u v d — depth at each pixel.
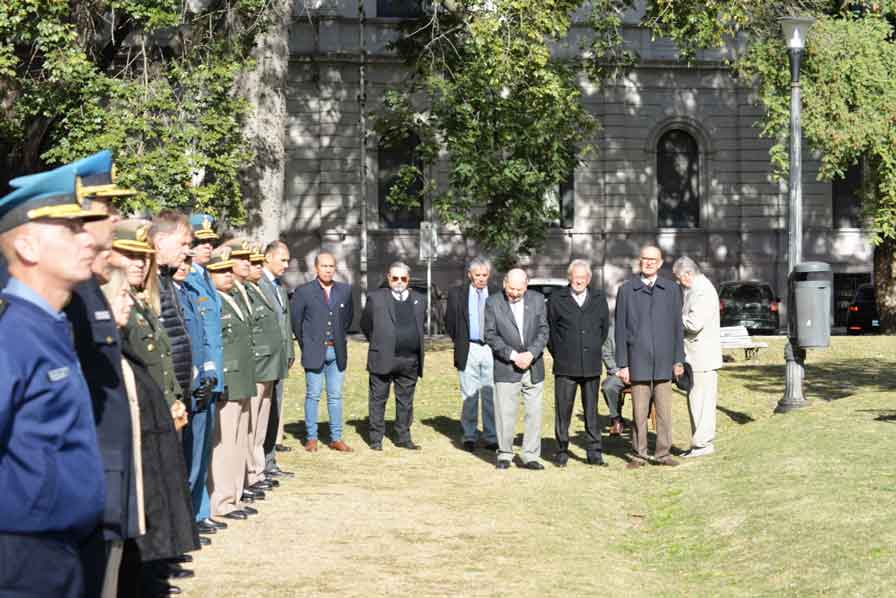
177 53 20.94
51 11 17.77
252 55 21.41
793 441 12.68
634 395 13.18
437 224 40.28
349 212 39.88
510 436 12.93
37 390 3.73
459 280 40.28
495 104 24.92
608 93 41.44
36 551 3.75
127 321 6.50
